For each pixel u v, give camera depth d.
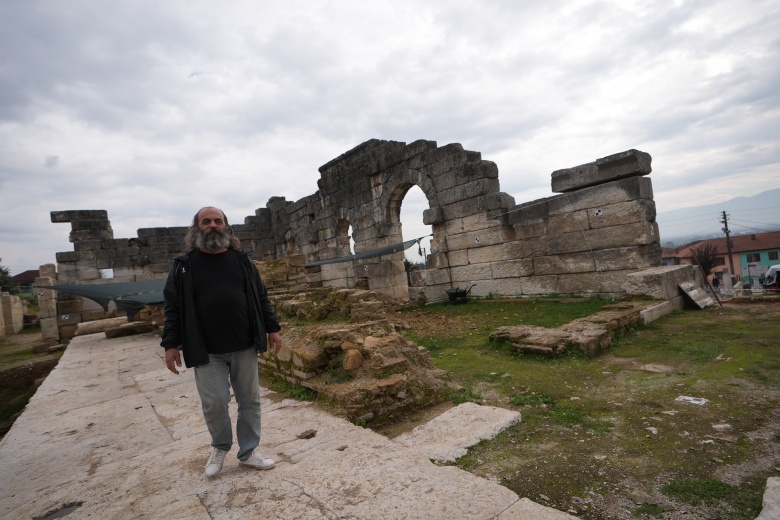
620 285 12.01
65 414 6.48
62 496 3.65
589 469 3.59
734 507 2.97
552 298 13.38
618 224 12.02
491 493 2.99
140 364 10.43
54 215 24.47
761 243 54.59
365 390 5.07
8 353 20.06
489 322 11.34
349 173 21.58
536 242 13.92
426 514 2.77
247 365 3.64
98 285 16.78
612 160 11.91
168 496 3.37
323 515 2.87
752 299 10.50
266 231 30.95
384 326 6.69
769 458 3.58
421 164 17.50
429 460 3.61
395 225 19.64
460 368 7.16
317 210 24.56
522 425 4.58
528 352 7.55
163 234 26.55
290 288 17.91
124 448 4.79
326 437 4.29
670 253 64.94
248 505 3.10
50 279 21.80
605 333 7.71
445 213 16.64
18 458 4.82
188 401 6.55
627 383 5.79
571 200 12.98
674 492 3.19
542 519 2.68
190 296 3.46
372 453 3.78
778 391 4.98
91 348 14.38
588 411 4.92
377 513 2.83
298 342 6.80
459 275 16.41
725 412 4.54
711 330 8.06
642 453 3.81
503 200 14.93
